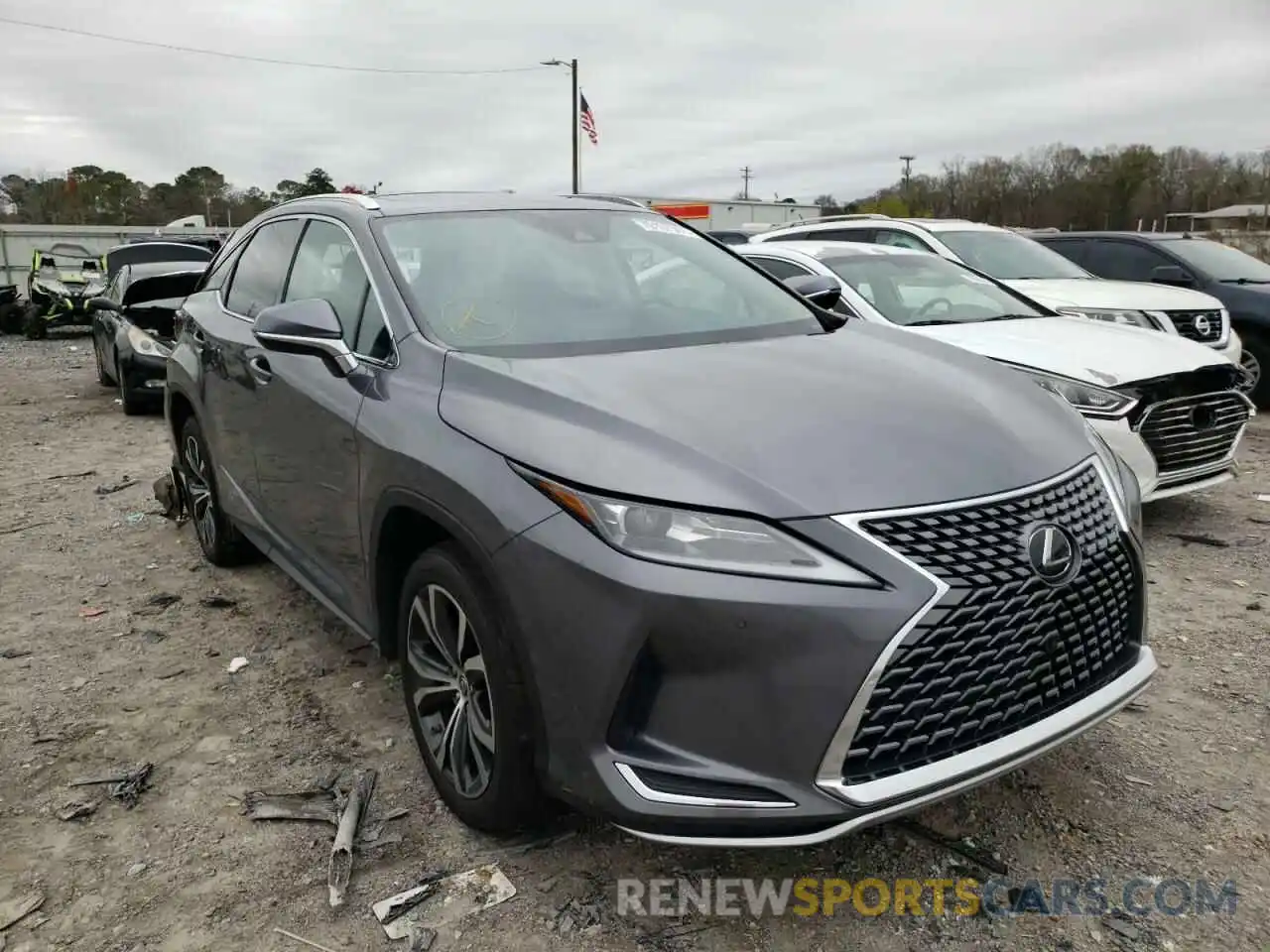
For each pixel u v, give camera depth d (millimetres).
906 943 2422
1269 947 2377
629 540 2236
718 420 2473
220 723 3531
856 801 2148
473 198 3941
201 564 5230
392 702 3666
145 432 9109
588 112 30859
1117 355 5301
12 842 2861
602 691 2250
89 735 3455
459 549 2658
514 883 2645
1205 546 5277
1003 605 2273
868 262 6746
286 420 3635
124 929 2504
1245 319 9414
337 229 3746
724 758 2205
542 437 2482
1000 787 3037
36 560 5336
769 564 2168
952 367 3121
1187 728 3363
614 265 3684
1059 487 2492
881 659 2131
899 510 2240
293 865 2746
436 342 3057
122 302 10539
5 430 9258
